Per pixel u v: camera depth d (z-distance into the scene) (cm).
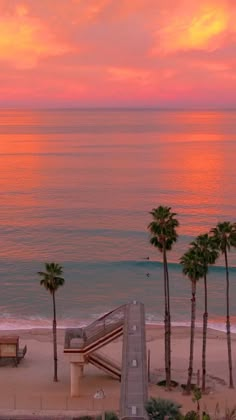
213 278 11250
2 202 18262
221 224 5906
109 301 10094
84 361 5903
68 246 13475
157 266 12006
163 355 7319
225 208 16988
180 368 6844
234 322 9050
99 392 5853
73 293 10456
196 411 5000
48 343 7819
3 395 5950
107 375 6556
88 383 6316
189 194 19175
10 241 13888
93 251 13088
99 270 11812
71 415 4916
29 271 11675
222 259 12306
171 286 10900
